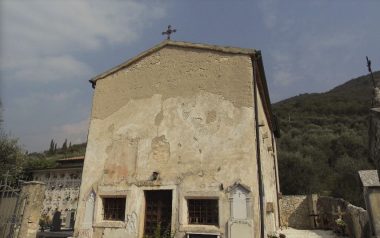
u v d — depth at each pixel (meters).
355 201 21.47
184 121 9.77
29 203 9.97
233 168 8.63
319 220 17.22
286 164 28.36
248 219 8.02
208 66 10.10
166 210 9.29
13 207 10.16
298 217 19.48
